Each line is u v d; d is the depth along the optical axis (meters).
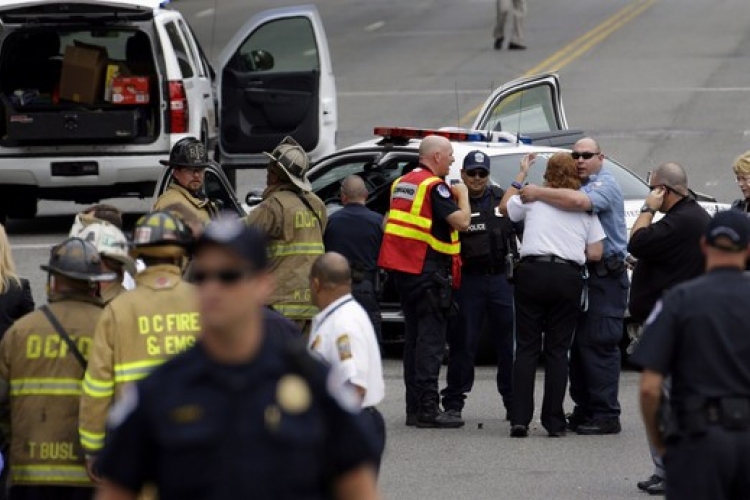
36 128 68.56
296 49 73.06
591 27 137.50
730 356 24.55
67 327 27.42
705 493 24.52
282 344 16.97
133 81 68.81
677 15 142.00
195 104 69.88
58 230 73.50
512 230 42.44
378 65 123.19
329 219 43.25
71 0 67.06
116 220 34.03
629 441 40.34
